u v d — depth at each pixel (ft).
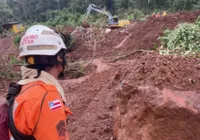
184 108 11.41
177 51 22.07
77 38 70.44
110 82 26.02
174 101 11.61
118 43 66.13
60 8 172.76
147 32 64.44
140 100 12.45
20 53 7.39
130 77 14.48
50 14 161.99
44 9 177.99
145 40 60.85
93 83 29.30
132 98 13.06
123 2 155.43
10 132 6.84
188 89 12.48
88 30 72.84
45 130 6.69
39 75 7.22
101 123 18.39
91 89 26.94
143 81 13.35
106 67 38.96
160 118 11.70
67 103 24.86
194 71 13.76
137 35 65.00
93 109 21.49
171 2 133.59
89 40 69.62
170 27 62.64
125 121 13.50
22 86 7.25
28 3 181.27
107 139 16.37
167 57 15.38
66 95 28.02
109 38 69.41
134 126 12.71
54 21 112.57
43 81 7.19
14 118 6.80
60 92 7.38
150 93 12.21
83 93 26.68
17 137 6.77
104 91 24.29
